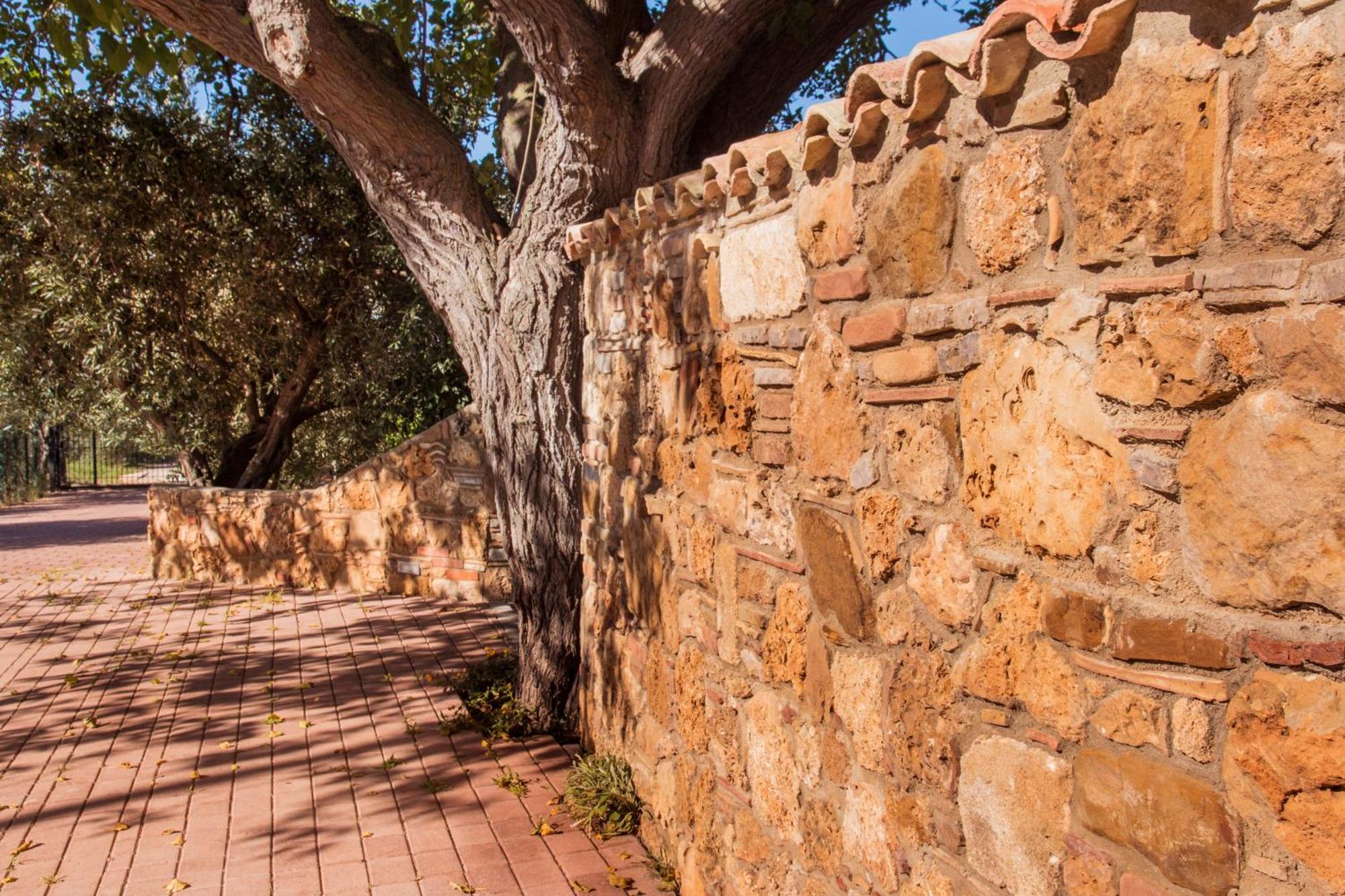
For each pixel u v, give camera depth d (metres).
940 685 2.25
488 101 10.50
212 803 4.76
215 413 11.69
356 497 9.66
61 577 10.51
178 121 10.56
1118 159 1.71
